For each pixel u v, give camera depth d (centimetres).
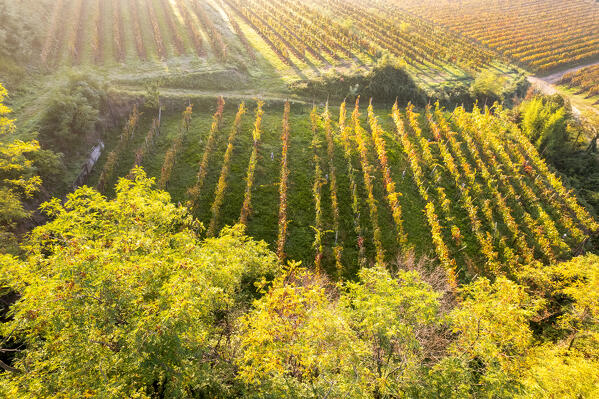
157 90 5141
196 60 6538
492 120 5741
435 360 2073
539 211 4184
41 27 5978
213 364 1738
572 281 2948
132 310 1308
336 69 6931
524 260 3556
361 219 3703
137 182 2003
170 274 1441
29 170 3039
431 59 8456
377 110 6094
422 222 3809
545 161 5628
